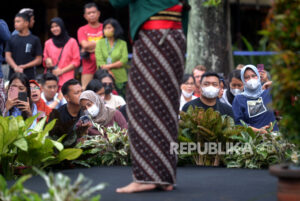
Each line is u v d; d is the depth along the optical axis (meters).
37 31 21.12
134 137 5.63
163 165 5.61
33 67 13.60
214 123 7.96
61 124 7.71
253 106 9.28
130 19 5.75
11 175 7.02
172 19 5.62
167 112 5.61
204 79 8.94
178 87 5.68
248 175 6.89
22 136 6.94
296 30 4.69
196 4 14.74
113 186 6.11
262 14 23.84
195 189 5.82
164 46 5.57
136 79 5.62
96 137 8.39
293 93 4.88
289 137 5.15
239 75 10.53
